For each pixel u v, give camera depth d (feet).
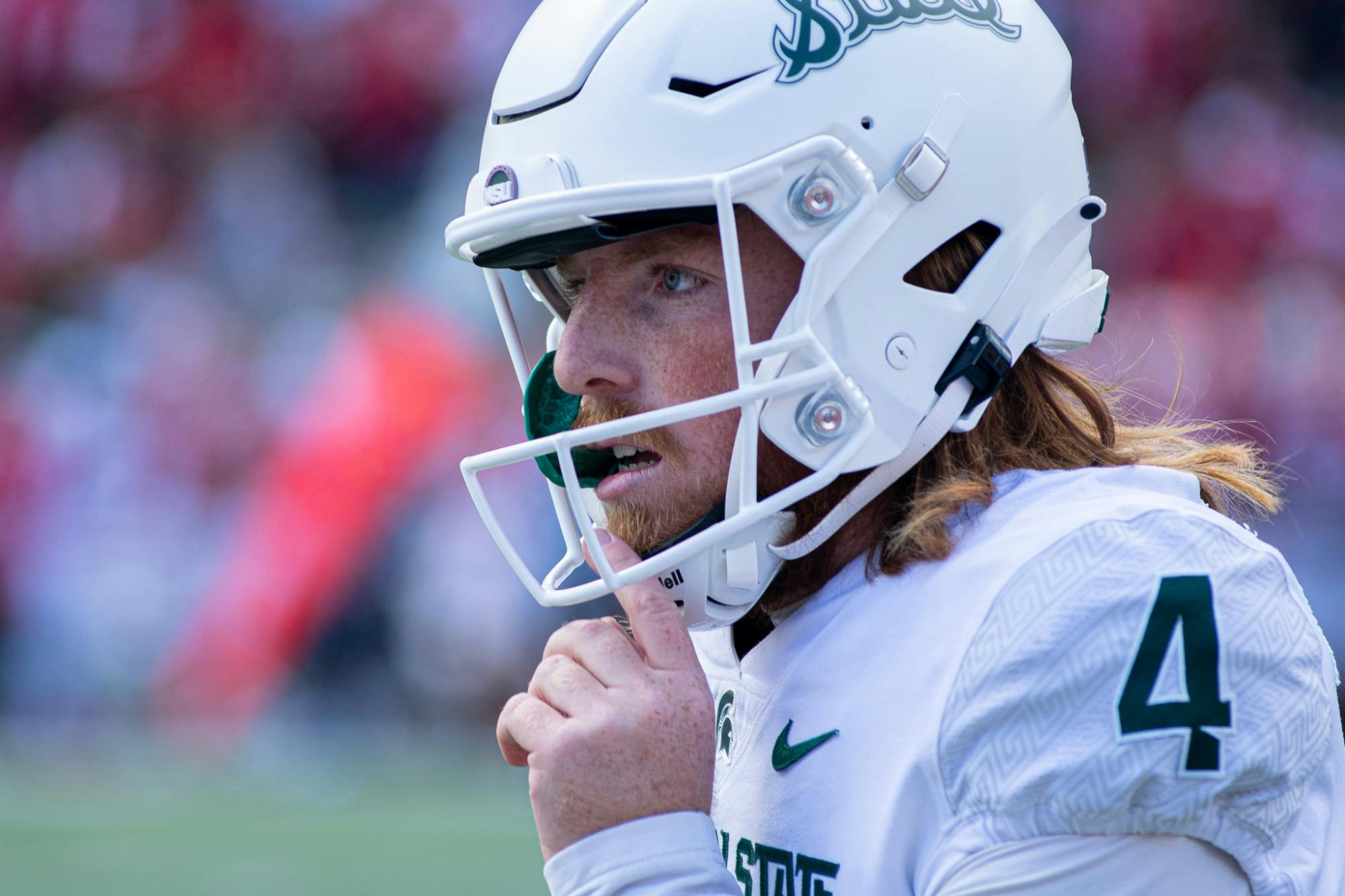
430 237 88.53
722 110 14.15
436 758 63.82
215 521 76.02
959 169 14.52
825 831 13.41
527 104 14.88
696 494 14.56
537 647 68.28
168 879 45.57
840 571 14.83
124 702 73.36
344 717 70.13
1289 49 93.71
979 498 13.93
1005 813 12.17
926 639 13.32
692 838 13.38
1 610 74.64
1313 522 73.61
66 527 75.41
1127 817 12.01
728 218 13.61
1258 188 86.38
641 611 14.26
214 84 97.09
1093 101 91.66
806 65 14.25
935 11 14.76
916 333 14.33
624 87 14.37
